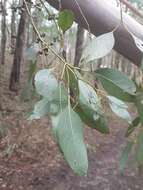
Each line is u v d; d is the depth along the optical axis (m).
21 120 3.21
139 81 0.29
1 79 5.17
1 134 2.73
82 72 0.27
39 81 0.26
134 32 0.36
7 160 2.70
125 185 2.50
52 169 2.72
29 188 2.49
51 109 0.26
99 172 2.72
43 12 0.38
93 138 3.34
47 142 3.03
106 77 0.28
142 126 0.28
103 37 0.28
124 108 0.28
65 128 0.25
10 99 3.99
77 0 0.36
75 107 0.27
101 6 0.36
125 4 0.35
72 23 0.31
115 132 3.44
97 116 0.28
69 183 2.57
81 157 0.24
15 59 4.63
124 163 0.30
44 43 0.30
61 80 0.27
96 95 0.27
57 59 0.27
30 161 2.78
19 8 0.41
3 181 2.51
